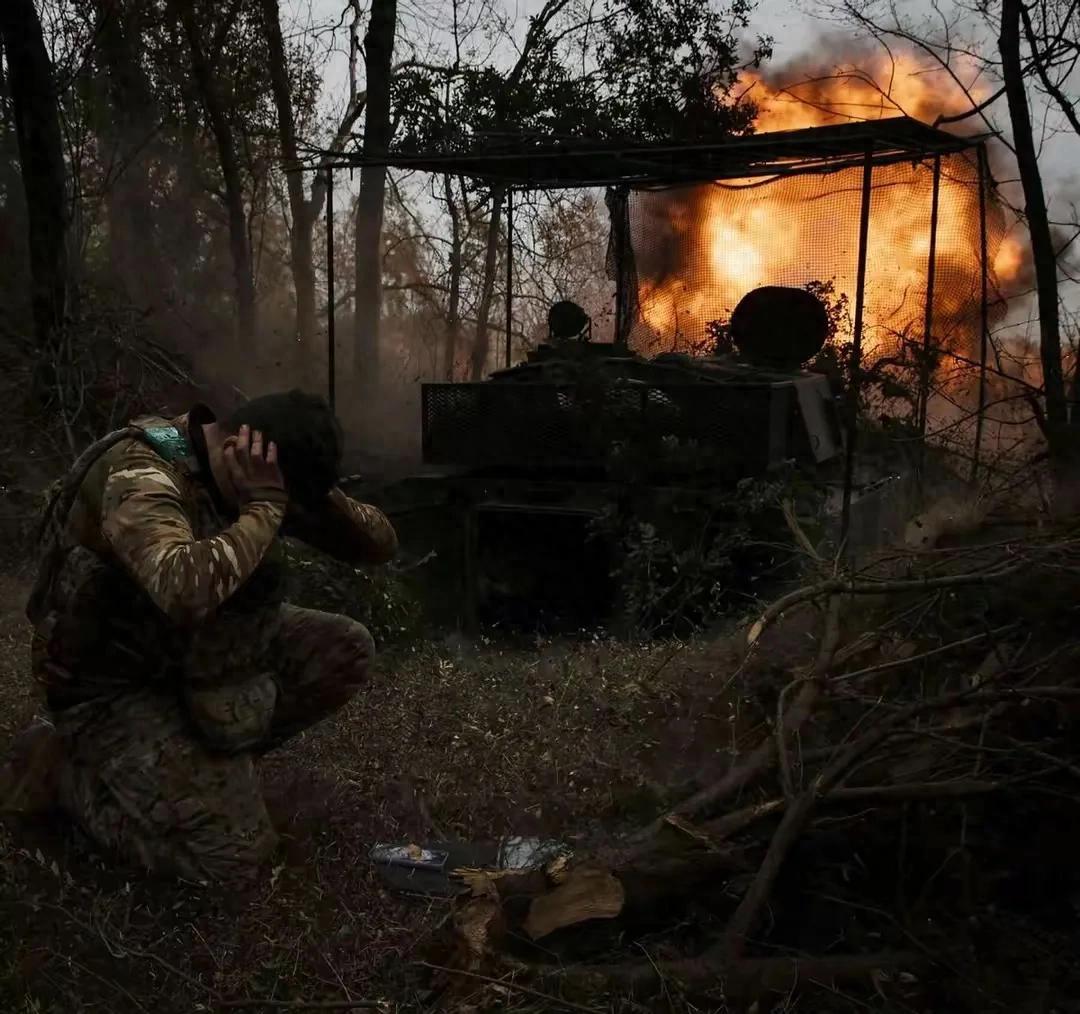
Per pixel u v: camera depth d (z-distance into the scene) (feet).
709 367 21.26
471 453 21.48
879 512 22.21
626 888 8.39
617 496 20.22
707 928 8.38
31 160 26.21
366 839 9.98
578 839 9.48
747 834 8.87
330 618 10.51
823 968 7.76
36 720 10.16
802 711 9.83
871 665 10.95
